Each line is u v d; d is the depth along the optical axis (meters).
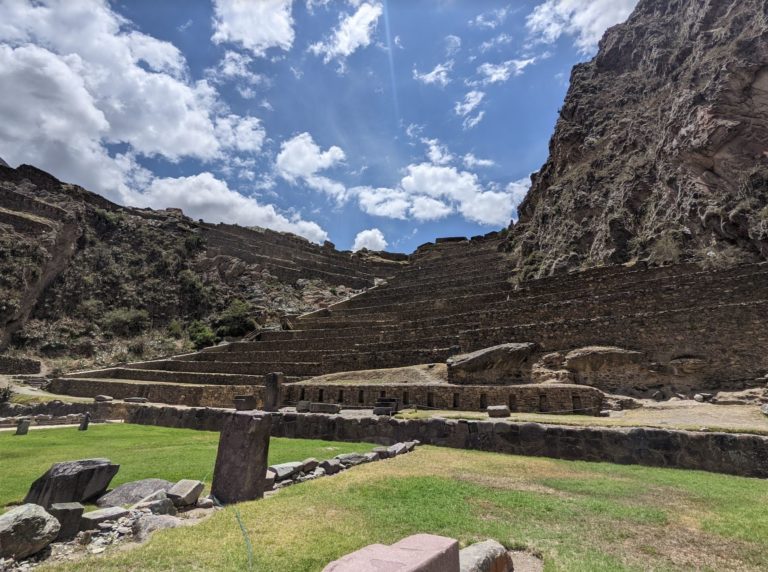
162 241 60.19
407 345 27.73
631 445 11.52
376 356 26.98
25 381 35.53
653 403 16.47
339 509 6.80
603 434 11.94
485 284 40.59
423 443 14.49
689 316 18.36
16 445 14.12
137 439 15.70
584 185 41.00
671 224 28.86
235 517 6.26
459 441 13.94
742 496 8.03
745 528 6.27
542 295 27.70
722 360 17.17
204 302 54.41
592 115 48.22
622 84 48.38
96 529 5.75
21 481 8.55
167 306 52.22
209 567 4.57
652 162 34.22
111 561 4.66
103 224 56.88
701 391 16.97
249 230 71.25
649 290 21.27
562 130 51.41
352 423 15.96
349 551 5.11
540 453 12.61
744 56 28.64
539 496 7.95
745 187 24.55
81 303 46.81
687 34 41.12
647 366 18.31
